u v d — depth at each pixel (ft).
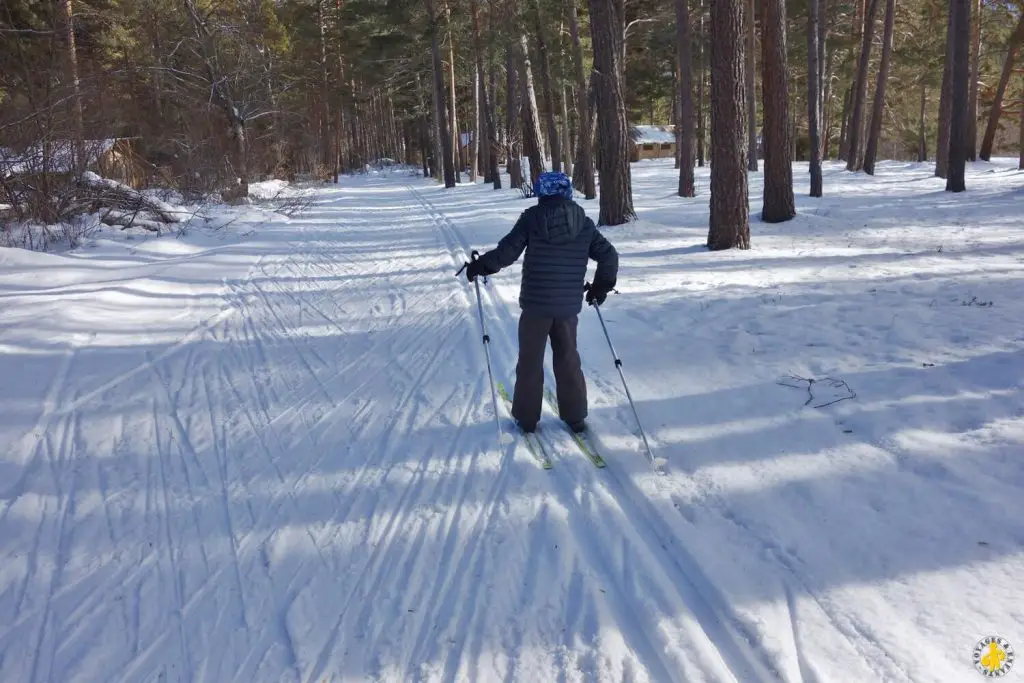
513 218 56.03
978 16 91.91
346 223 60.85
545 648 8.39
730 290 26.53
